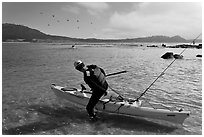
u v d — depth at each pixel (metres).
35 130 5.62
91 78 6.00
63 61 21.08
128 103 6.41
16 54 31.05
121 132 5.48
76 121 6.19
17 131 5.57
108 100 6.63
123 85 10.41
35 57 25.77
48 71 14.77
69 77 12.55
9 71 14.77
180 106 7.37
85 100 6.96
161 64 18.44
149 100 8.02
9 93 8.99
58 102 7.81
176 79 11.82
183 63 19.02
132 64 18.59
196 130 5.57
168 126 5.82
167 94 8.84
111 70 15.12
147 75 13.07
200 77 12.37
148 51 39.75
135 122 6.09
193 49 42.72
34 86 10.26
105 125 5.91
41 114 6.70
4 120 6.23
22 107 7.30
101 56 27.55
